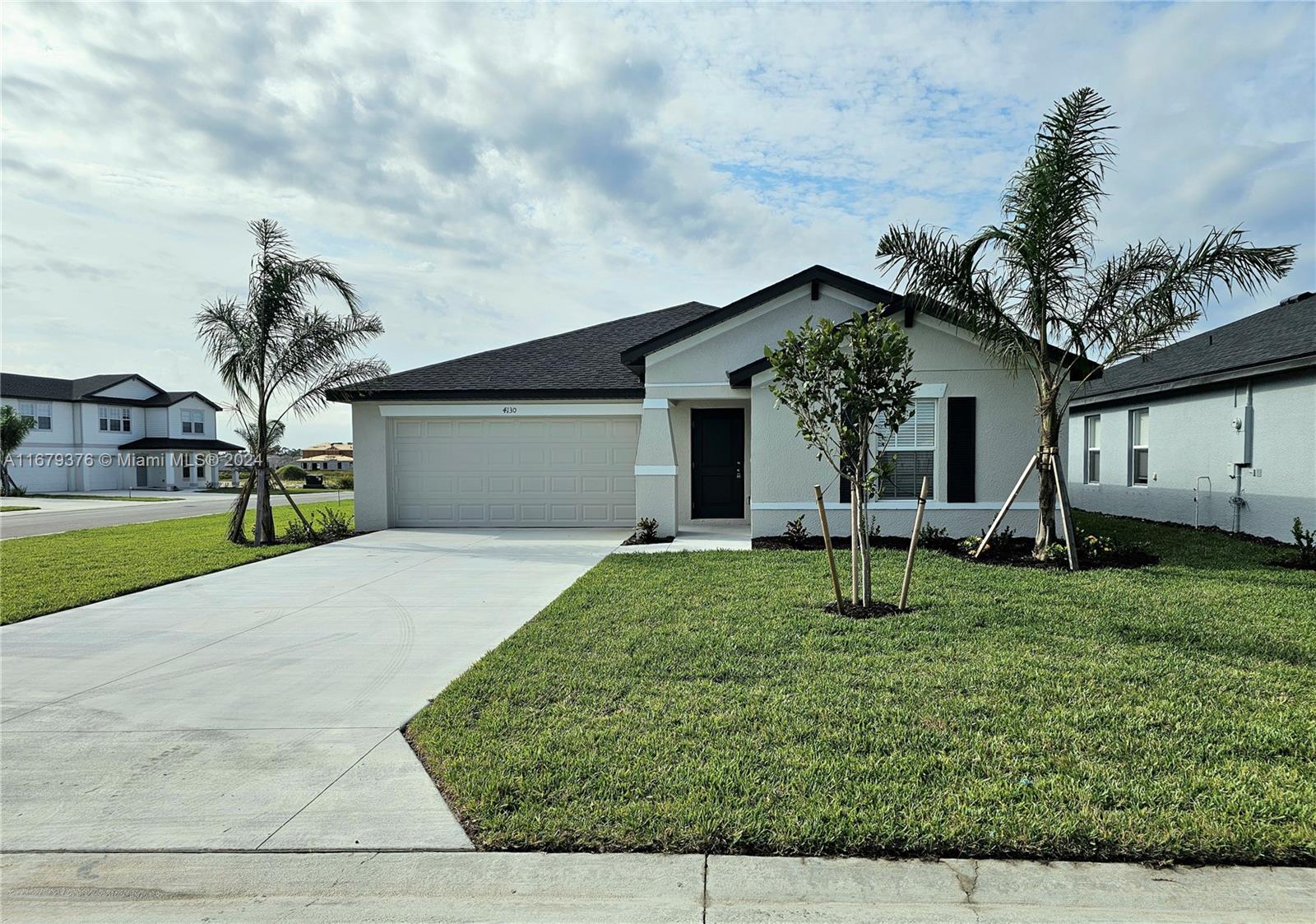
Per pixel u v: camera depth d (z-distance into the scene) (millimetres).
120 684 5137
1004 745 3770
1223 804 3152
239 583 9078
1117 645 5512
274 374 13328
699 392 12352
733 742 3855
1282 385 11008
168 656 5840
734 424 14477
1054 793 3258
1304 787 3289
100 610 7590
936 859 2850
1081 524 13719
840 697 4473
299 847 3002
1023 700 4398
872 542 10875
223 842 3055
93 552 12062
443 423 14469
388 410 14273
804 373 6766
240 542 13289
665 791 3338
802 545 10844
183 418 44406
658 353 12383
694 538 12148
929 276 9352
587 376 14531
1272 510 11242
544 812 3178
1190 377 12555
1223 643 5539
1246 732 3900
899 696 4477
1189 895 2611
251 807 3346
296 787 3545
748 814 3109
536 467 14367
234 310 13102
